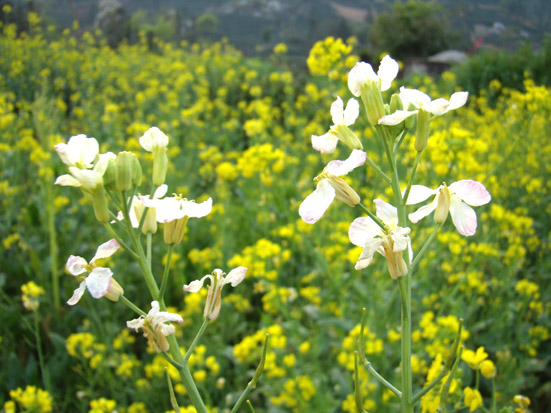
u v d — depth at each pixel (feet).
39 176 15.87
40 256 15.15
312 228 12.31
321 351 10.26
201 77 40.52
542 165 16.20
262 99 35.88
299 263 15.14
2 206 17.02
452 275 11.27
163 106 29.40
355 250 10.33
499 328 10.62
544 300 11.85
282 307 10.77
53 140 18.85
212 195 20.33
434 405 6.07
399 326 10.39
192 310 11.73
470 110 26.68
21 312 13.70
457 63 37.68
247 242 17.06
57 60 42.34
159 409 10.53
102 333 11.50
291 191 17.35
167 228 4.54
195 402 4.52
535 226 14.49
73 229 15.85
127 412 10.30
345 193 4.52
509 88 30.78
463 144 10.84
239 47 64.54
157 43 62.28
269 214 15.78
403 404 4.53
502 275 11.59
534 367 10.13
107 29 58.80
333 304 11.37
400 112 4.42
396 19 70.95
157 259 15.17
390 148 4.72
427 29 69.05
